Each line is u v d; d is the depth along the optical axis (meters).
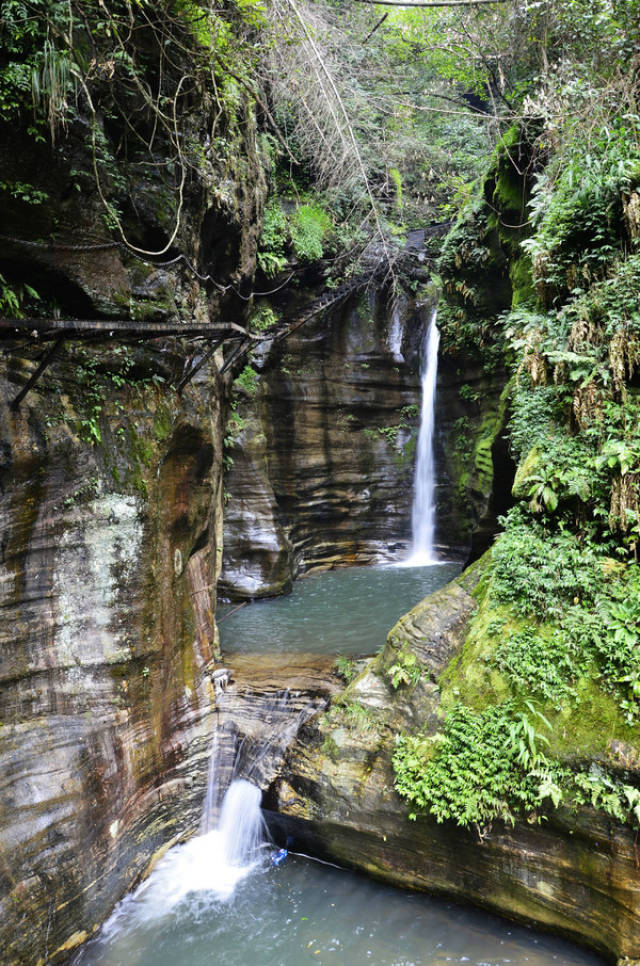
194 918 6.09
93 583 6.07
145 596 6.75
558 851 5.35
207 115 8.28
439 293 17.38
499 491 11.48
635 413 6.11
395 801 6.23
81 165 5.82
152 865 6.75
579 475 6.23
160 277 7.20
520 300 9.38
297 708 8.02
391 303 17.91
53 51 4.96
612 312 6.36
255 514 14.74
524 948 5.46
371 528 18.45
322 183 16.42
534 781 5.42
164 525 7.29
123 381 6.50
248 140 11.49
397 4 10.52
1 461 4.98
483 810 5.55
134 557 6.56
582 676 5.60
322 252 16.44
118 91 6.41
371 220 17.27
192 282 8.45
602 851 5.11
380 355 17.94
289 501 16.94
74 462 5.82
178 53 7.11
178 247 7.80
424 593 14.20
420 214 18.84
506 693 5.93
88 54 5.71
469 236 12.55
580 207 7.07
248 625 12.29
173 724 7.39
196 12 7.01
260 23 8.36
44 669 5.55
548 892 5.43
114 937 5.82
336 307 17.38
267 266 14.72
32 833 5.11
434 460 17.64
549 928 5.52
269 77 11.52
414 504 18.28
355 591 14.83
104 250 6.20
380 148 17.00
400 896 6.27
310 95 13.04
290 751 7.31
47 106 5.18
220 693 8.56
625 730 5.19
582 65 7.98
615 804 4.98
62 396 5.75
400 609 12.99
